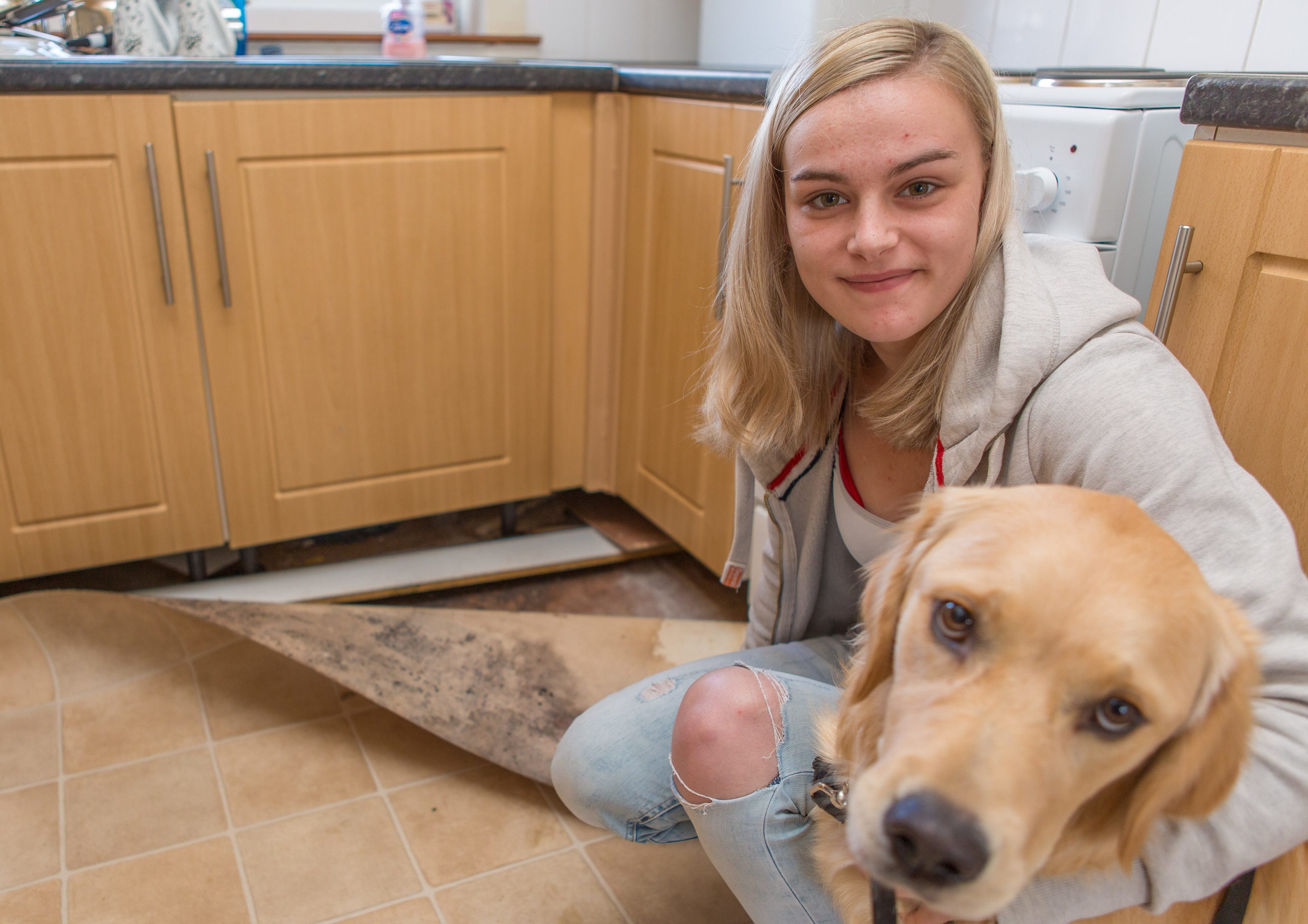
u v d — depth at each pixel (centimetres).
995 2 213
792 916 92
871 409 100
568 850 139
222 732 159
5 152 154
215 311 175
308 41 233
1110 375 81
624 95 196
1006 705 58
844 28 91
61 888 128
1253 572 70
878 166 86
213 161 166
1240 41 169
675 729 99
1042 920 71
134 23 191
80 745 154
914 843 56
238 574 202
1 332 162
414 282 191
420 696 155
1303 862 74
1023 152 142
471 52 248
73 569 181
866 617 74
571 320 211
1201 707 59
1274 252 107
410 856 136
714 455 186
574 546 217
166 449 180
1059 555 59
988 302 90
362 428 196
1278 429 108
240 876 131
